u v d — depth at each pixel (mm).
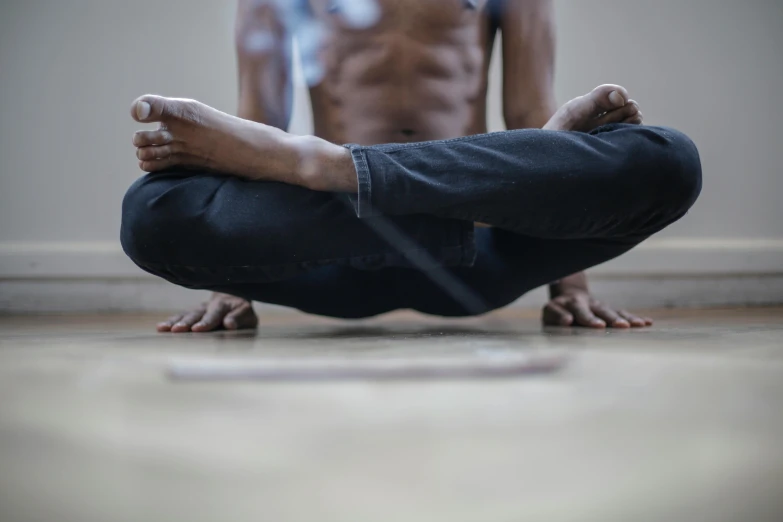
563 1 1977
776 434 274
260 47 1105
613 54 1994
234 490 203
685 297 1946
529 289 1005
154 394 353
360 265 825
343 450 247
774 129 2027
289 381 390
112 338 818
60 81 1870
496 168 737
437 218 799
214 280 806
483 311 1053
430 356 510
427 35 1047
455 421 291
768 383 391
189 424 286
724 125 2016
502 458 238
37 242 1865
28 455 242
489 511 187
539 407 321
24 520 179
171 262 774
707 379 403
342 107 1069
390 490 204
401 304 1026
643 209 794
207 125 717
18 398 345
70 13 1869
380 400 336
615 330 948
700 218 2000
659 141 768
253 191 756
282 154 735
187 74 1919
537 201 753
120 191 1890
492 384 382
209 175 762
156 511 186
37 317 1616
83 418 299
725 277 1961
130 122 1892
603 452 247
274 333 949
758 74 2018
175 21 1909
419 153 743
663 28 1997
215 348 634
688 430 279
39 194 1868
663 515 187
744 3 2004
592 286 1917
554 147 750
